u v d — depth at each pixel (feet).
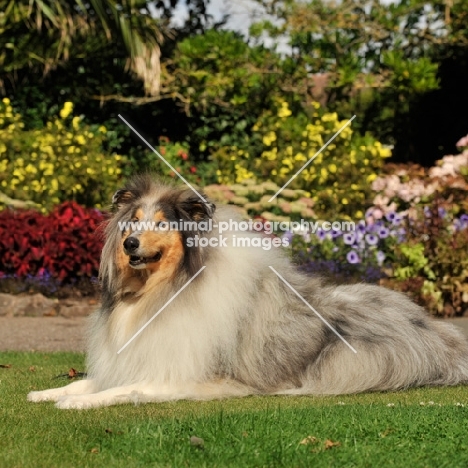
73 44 51.70
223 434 16.06
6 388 23.07
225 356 21.30
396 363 22.58
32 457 15.19
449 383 23.45
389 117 54.85
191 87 52.06
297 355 22.06
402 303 24.31
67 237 40.04
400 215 39.58
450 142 55.42
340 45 52.54
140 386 20.86
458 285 38.55
